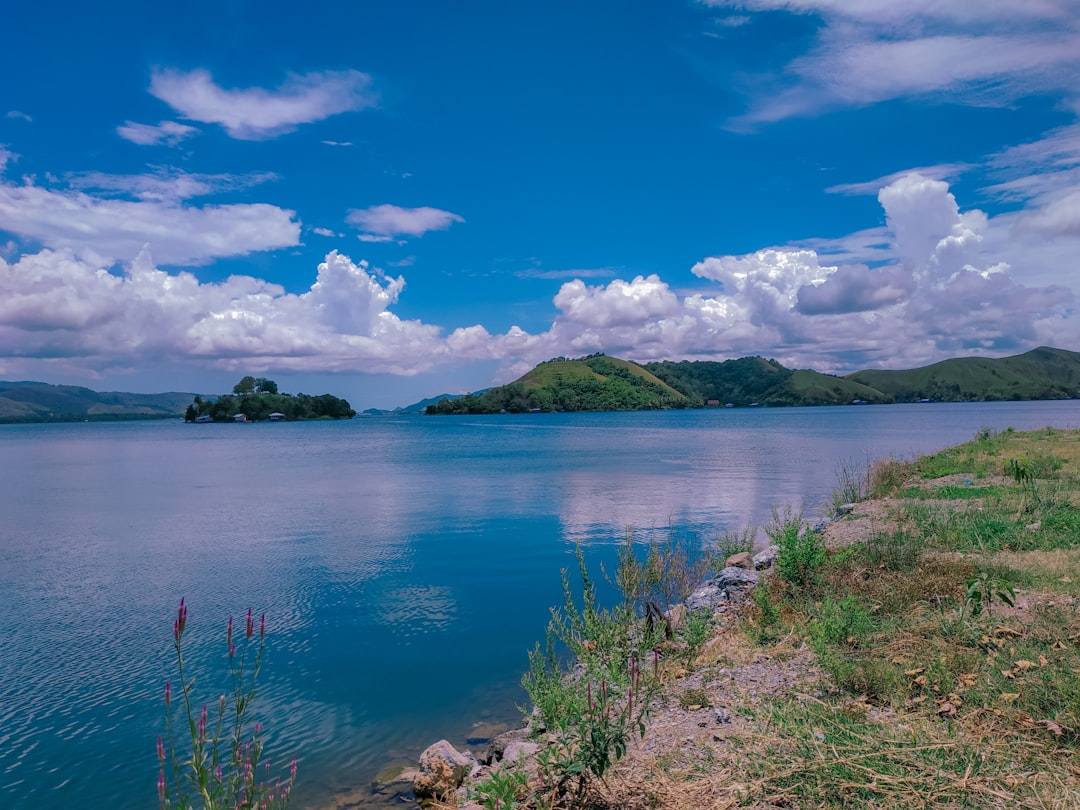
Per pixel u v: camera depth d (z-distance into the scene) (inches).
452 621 496.1
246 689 376.2
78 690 376.2
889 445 2434.8
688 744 220.7
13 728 331.6
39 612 526.6
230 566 681.6
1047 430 1508.4
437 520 965.2
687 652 321.4
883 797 174.9
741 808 178.4
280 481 1595.7
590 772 197.3
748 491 1223.5
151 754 305.6
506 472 1674.5
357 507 1114.1
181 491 1405.0
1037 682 227.9
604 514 989.2
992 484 756.6
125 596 571.8
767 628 339.3
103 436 5959.6
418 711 346.0
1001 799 169.2
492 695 365.1
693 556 683.4
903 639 287.3
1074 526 469.7
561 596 561.9
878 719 221.8
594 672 256.8
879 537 471.5
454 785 259.9
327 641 454.9
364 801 259.3
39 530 917.2
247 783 159.8
